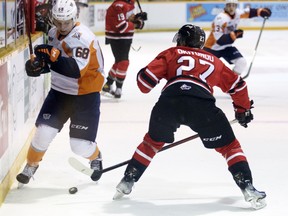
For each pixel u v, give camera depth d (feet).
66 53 24.62
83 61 23.99
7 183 25.52
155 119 23.80
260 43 93.35
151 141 24.35
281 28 115.14
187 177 28.37
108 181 27.71
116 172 29.09
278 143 35.55
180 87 23.52
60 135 36.70
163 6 109.70
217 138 23.84
